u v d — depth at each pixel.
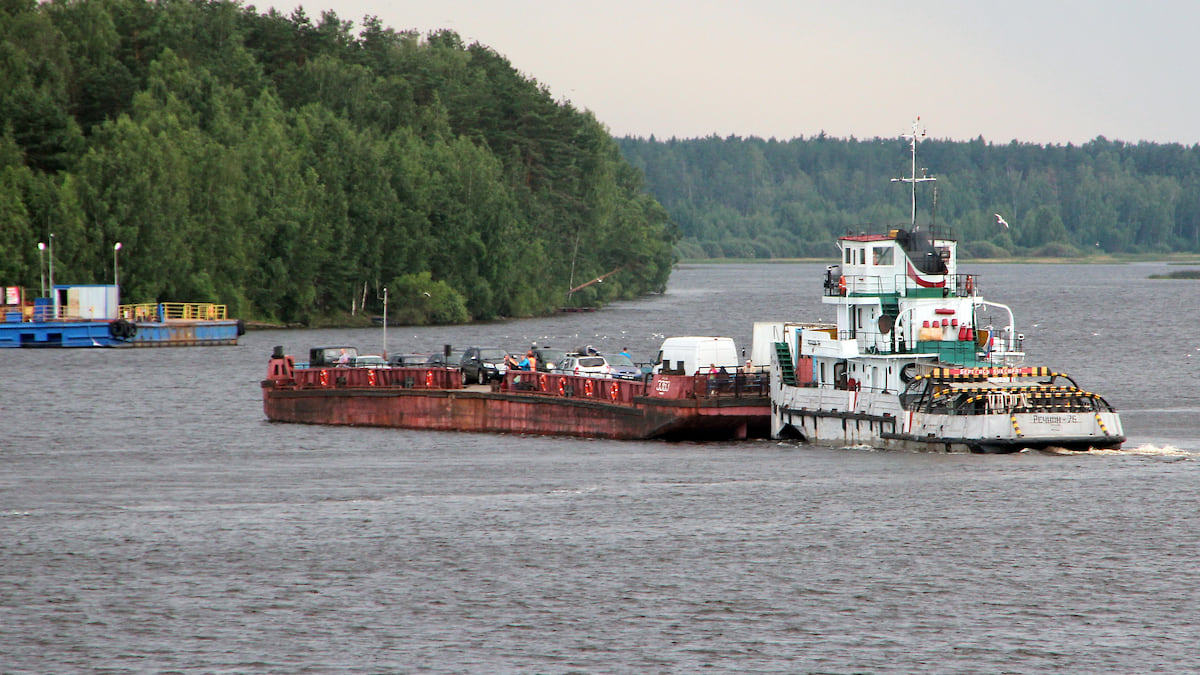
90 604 159.50
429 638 147.62
